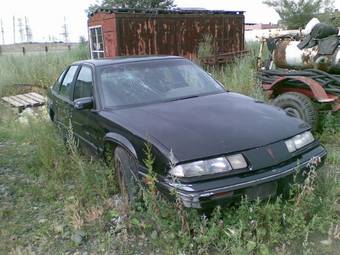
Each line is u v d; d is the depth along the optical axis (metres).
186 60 5.30
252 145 3.32
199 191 3.05
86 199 4.16
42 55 16.12
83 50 17.31
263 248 3.02
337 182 3.89
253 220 3.15
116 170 4.18
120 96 4.50
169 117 3.88
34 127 6.66
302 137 3.65
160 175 3.31
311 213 3.40
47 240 3.51
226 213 3.24
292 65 6.62
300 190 3.39
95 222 3.73
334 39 5.92
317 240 3.23
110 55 13.63
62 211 4.04
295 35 7.03
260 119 3.79
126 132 3.80
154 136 3.50
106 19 13.45
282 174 3.28
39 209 4.14
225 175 3.17
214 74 10.18
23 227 3.77
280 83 6.28
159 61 5.07
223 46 15.49
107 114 4.25
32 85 11.96
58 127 6.10
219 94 4.70
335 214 3.53
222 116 3.84
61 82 6.07
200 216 3.21
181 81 4.83
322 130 5.90
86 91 4.90
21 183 4.87
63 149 5.38
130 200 3.84
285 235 3.21
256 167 3.23
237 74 9.21
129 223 3.54
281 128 3.63
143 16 13.41
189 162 3.16
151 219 3.48
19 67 13.79
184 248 3.12
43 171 5.02
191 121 3.74
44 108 8.99
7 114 8.67
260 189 3.22
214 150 3.24
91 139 4.71
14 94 11.66
